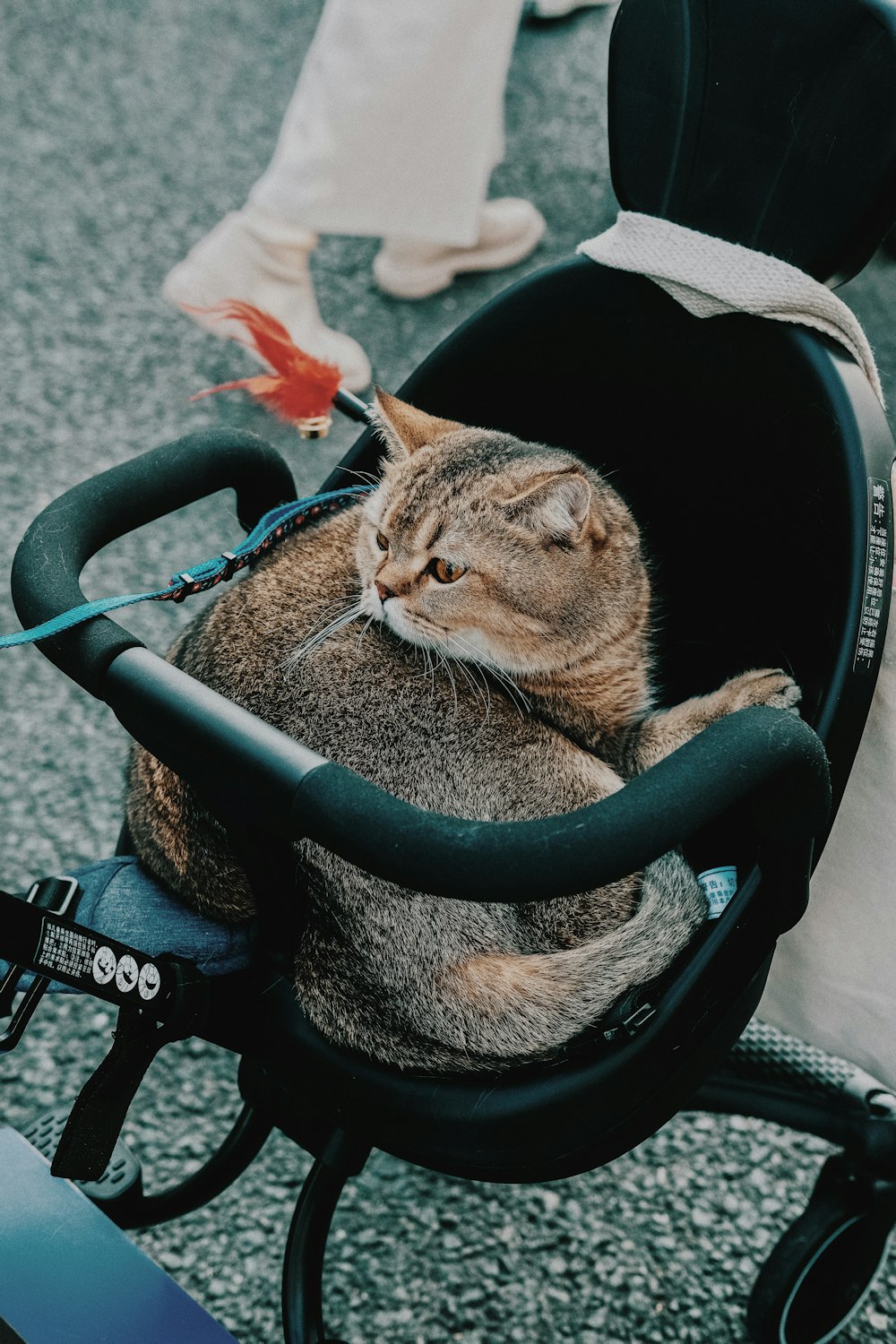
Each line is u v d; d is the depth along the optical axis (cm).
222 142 399
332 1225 165
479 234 338
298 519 139
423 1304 156
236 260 294
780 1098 144
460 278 345
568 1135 103
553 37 448
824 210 111
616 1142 105
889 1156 135
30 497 276
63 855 210
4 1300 107
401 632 135
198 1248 162
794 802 98
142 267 348
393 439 140
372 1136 109
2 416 298
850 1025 128
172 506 123
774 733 95
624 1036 104
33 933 91
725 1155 173
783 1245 142
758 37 113
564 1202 167
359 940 116
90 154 392
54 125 405
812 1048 149
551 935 120
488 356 136
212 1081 182
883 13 105
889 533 111
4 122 405
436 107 274
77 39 450
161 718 96
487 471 137
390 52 267
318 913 118
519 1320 154
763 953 108
